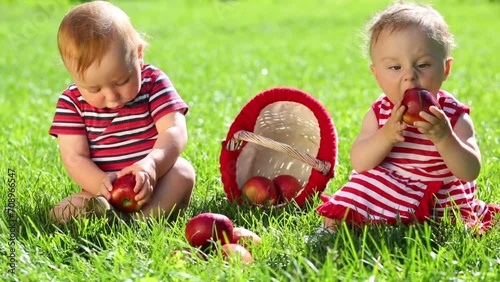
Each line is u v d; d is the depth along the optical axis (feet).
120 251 10.74
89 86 12.37
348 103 26.58
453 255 10.48
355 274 9.61
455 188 12.44
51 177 15.29
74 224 12.07
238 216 12.94
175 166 13.29
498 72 35.60
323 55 44.47
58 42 12.40
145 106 13.52
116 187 12.53
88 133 13.55
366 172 12.44
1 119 24.72
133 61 12.50
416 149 12.30
